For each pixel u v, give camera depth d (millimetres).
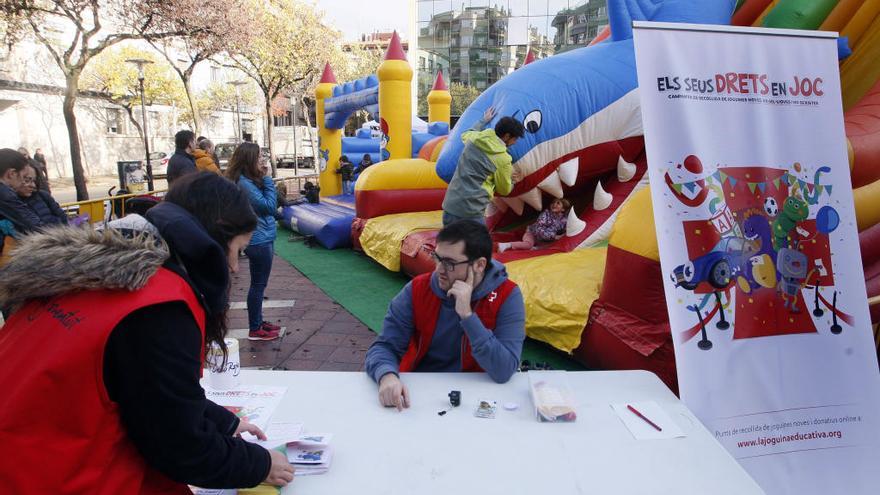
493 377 2139
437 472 1587
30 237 1256
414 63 28500
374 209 7520
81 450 1130
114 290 1161
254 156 4176
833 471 2439
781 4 4590
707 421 2354
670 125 2449
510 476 1568
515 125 4273
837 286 2578
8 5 10289
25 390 1082
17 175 4035
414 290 2330
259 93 33312
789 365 2477
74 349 1095
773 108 2572
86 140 25969
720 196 2479
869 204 3734
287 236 9727
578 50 5348
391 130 8898
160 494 1319
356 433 1783
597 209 5188
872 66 4477
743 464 2373
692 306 2404
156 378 1146
